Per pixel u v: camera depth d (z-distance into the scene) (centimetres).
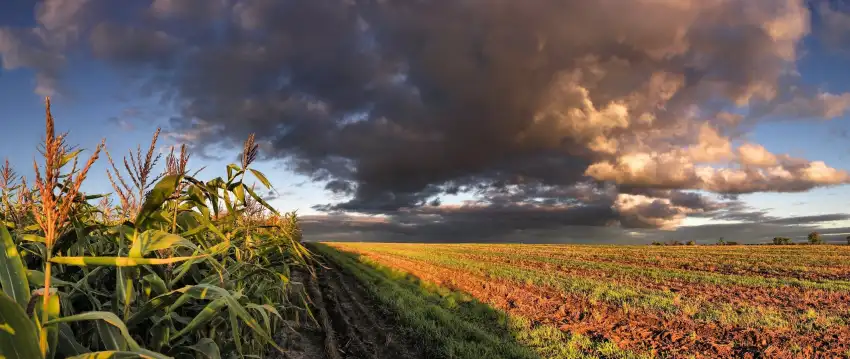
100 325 249
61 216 188
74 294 283
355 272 2027
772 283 1584
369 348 781
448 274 2050
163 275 321
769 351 767
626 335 895
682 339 856
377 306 1184
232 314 294
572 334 897
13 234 289
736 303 1201
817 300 1245
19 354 171
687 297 1306
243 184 372
